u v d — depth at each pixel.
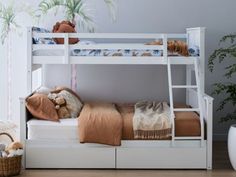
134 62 4.13
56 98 4.12
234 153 3.81
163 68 4.96
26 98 3.90
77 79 4.95
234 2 4.94
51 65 4.92
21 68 4.93
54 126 3.85
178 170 3.86
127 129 3.83
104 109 4.23
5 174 3.60
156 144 3.86
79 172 3.78
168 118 3.86
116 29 4.92
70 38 4.27
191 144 3.86
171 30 4.95
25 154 3.85
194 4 4.93
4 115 4.98
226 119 4.48
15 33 4.89
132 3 4.91
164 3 4.92
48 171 3.81
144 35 4.18
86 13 4.90
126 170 3.85
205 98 3.93
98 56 4.12
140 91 4.99
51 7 4.88
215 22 4.95
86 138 3.77
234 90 4.19
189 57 4.13
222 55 4.40
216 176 3.69
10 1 4.87
